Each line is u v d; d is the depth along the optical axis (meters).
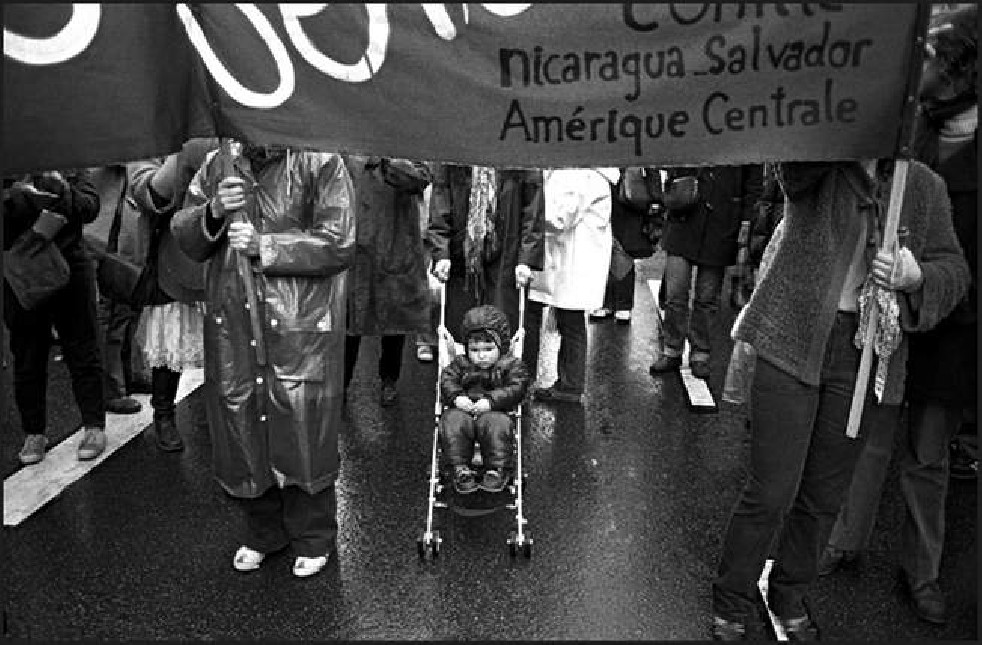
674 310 6.64
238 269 3.68
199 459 5.33
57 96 2.83
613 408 6.13
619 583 4.07
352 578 4.10
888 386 3.33
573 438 5.64
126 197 4.98
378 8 2.89
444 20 2.87
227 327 3.72
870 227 3.10
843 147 2.90
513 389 4.61
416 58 2.91
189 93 3.10
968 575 4.16
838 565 4.17
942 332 3.54
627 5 2.80
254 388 3.77
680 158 2.93
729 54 2.83
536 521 4.62
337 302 3.82
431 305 6.70
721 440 5.64
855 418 3.13
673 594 4.00
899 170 2.92
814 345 3.11
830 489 3.36
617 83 2.88
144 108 2.94
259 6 2.96
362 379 6.70
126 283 5.00
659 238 7.27
